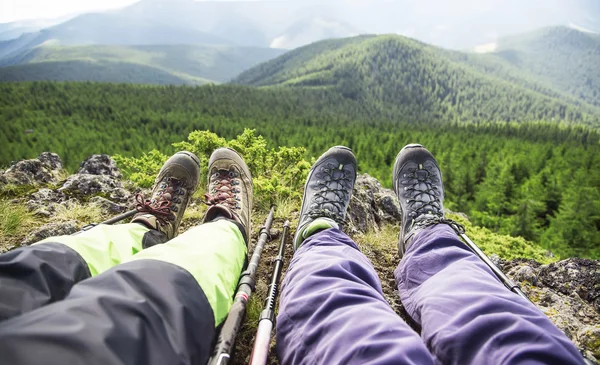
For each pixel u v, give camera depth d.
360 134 107.12
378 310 1.11
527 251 8.88
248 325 1.73
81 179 3.79
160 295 0.95
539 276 2.43
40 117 123.19
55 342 0.66
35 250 1.06
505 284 1.43
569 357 0.90
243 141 4.48
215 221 1.68
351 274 1.33
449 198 56.81
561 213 43.75
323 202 2.45
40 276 0.99
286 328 1.19
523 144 95.56
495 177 58.59
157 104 159.25
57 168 4.89
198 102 175.25
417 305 1.40
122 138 101.38
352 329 1.03
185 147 4.64
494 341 0.99
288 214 3.26
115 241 1.42
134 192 3.91
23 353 0.61
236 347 1.62
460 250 1.58
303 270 1.41
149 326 0.85
